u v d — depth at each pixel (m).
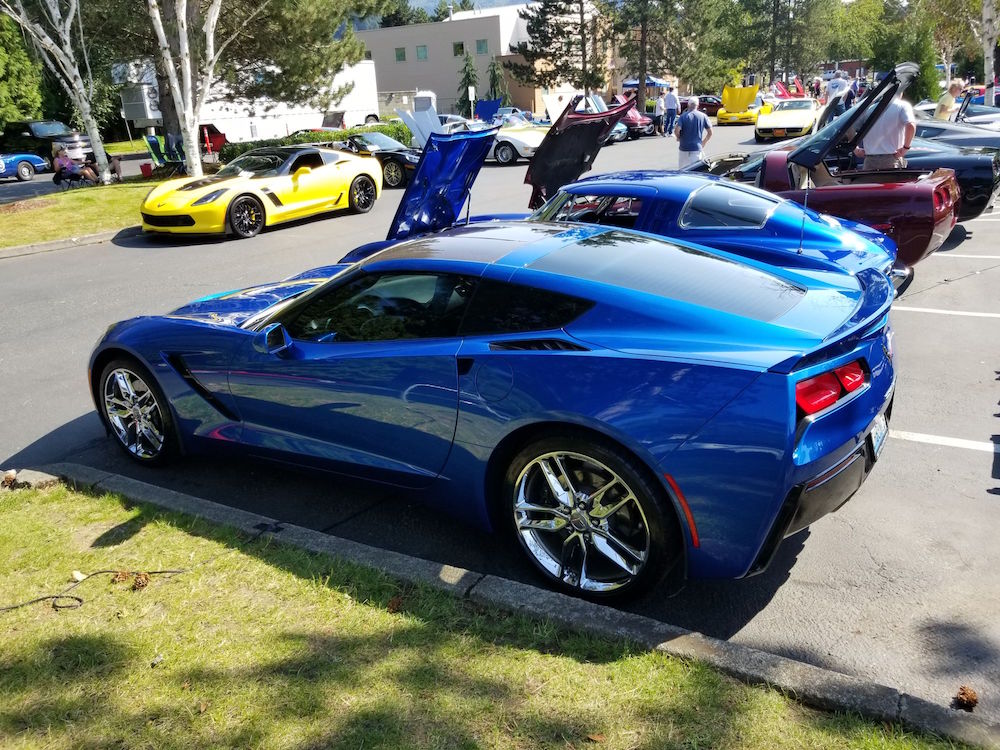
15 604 2.99
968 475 3.96
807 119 24.23
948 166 8.98
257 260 10.52
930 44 37.56
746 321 2.85
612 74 50.56
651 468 2.70
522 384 2.95
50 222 13.30
